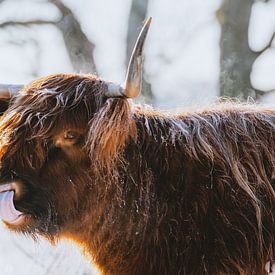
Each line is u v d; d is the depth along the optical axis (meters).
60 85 10.19
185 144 10.33
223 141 10.34
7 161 9.90
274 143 10.41
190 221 10.12
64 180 10.09
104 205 10.27
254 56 25.23
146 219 10.24
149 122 10.51
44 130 9.91
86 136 10.05
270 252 10.09
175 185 10.23
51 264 13.42
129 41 25.38
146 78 25.03
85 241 10.51
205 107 10.88
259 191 10.18
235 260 10.02
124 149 10.27
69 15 25.84
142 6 25.61
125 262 10.38
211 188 10.16
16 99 10.20
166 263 10.17
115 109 9.97
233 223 10.07
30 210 10.00
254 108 10.85
